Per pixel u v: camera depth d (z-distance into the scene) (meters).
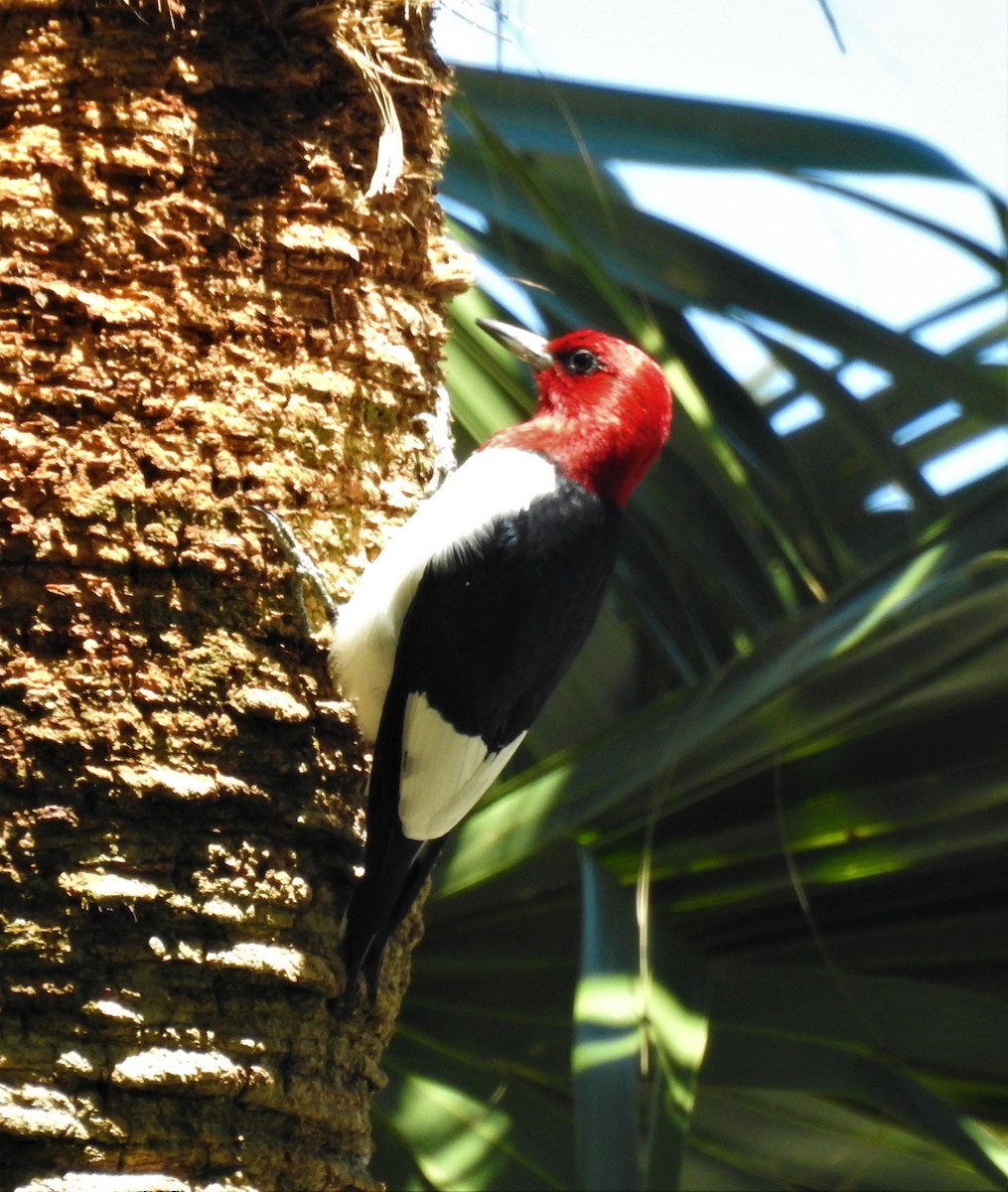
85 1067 5.84
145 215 6.40
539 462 7.62
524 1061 8.49
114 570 6.25
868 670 7.65
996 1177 7.59
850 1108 8.52
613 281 8.77
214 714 6.32
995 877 8.05
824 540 8.62
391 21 7.01
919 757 7.90
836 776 7.99
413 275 7.21
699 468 8.79
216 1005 6.10
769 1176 8.84
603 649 9.36
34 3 6.38
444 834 7.01
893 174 8.93
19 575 6.18
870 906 8.23
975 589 7.53
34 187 6.33
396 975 6.99
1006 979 8.19
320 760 6.59
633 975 7.46
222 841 6.25
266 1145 6.10
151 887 6.07
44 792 6.06
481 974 8.47
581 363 7.87
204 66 6.50
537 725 9.31
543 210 8.28
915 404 10.05
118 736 6.16
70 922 5.97
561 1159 8.31
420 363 7.30
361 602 6.73
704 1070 8.16
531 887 8.28
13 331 6.29
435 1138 8.31
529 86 9.59
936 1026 8.12
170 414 6.39
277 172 6.61
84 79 6.38
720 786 8.05
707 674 8.80
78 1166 5.78
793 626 7.72
